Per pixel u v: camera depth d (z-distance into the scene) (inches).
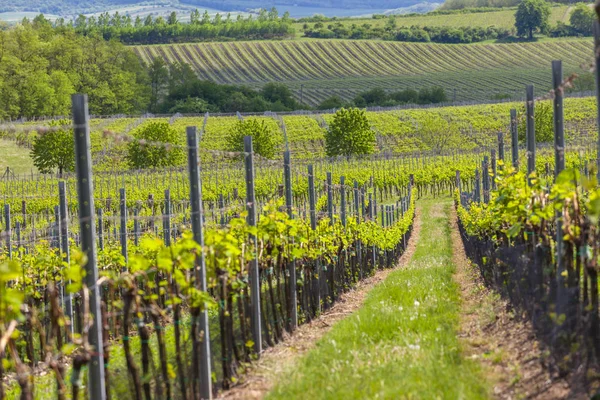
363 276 1256.2
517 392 491.5
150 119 6200.8
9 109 6269.7
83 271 434.3
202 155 4387.3
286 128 5585.6
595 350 466.9
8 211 1032.2
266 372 607.2
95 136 4633.4
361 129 4554.6
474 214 1229.1
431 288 912.9
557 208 528.1
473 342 642.8
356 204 1352.1
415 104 7066.9
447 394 466.9
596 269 482.9
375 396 470.0
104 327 507.8
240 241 677.3
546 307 566.3
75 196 2760.8
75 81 7495.1
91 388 469.4
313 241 898.7
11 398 630.5
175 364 671.1
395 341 636.7
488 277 959.6
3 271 356.2
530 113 750.5
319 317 884.6
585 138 4458.7
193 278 526.9
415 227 2263.8
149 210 1998.0
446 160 3801.7
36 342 856.9
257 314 670.5
